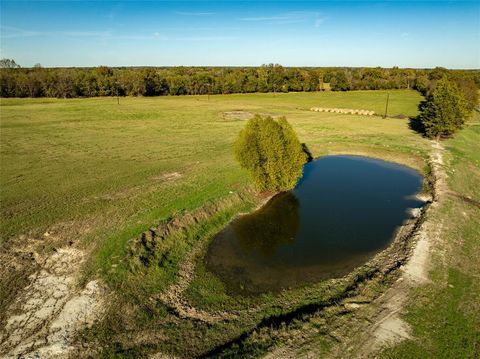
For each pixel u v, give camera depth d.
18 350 12.98
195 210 24.03
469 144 47.38
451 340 13.52
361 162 40.50
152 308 15.59
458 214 24.91
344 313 14.96
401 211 26.61
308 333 13.84
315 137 50.06
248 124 27.84
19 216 23.36
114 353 12.91
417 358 12.67
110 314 14.88
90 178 31.53
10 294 15.87
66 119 65.44
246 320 15.20
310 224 24.44
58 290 16.19
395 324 14.27
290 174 28.27
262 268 19.22
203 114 73.81
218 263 19.72
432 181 32.25
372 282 17.12
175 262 19.34
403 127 58.41
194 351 13.23
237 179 30.48
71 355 12.82
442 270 18.03
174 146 44.91
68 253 18.98
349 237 22.53
